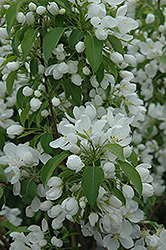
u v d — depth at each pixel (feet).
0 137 3.33
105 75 3.07
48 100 3.05
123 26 2.92
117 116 2.81
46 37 2.78
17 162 2.90
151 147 4.78
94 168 2.62
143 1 4.40
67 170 2.89
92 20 2.79
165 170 4.89
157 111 4.91
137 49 4.24
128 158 2.99
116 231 2.92
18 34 2.89
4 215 4.24
